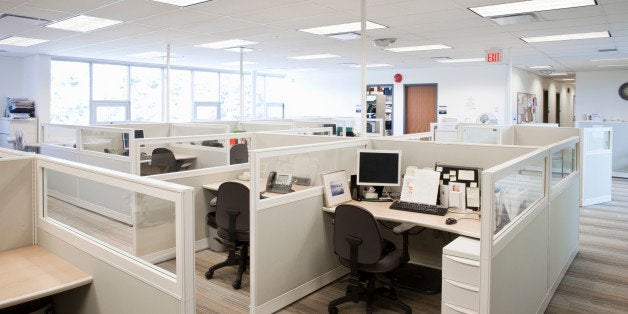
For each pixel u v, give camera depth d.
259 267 2.71
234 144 5.86
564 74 11.70
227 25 5.23
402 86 10.76
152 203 3.26
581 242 4.36
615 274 3.53
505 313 2.03
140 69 9.74
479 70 9.72
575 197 3.81
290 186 3.29
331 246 3.29
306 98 12.59
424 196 3.04
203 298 3.04
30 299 1.69
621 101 10.09
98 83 9.05
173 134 6.38
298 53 7.87
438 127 6.99
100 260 1.82
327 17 4.72
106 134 5.69
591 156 5.95
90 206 4.34
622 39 6.09
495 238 1.87
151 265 1.62
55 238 2.12
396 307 2.93
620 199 6.39
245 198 3.12
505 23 4.91
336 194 3.21
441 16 4.62
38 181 2.24
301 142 4.07
